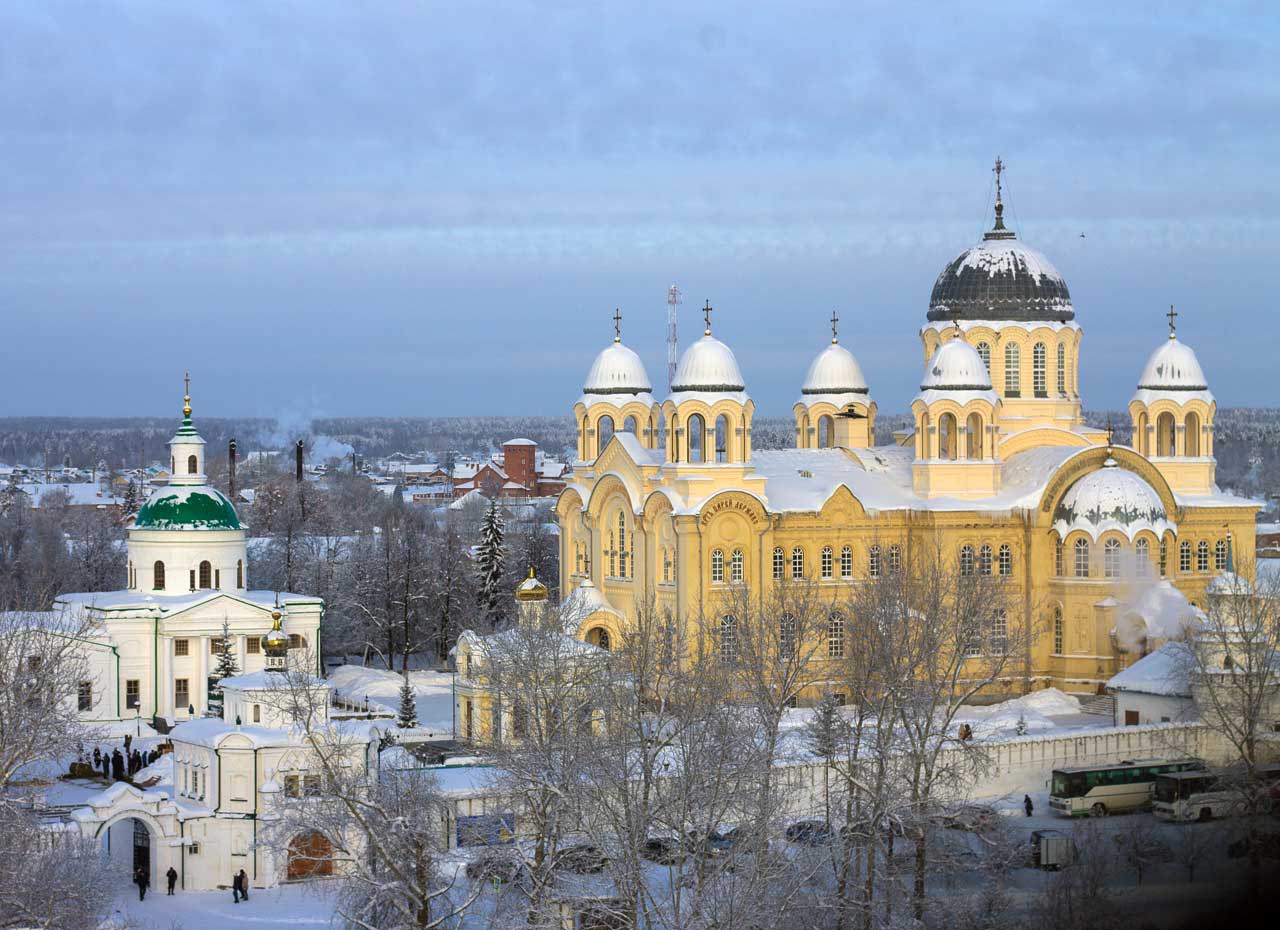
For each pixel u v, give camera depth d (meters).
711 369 181.62
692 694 116.62
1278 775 132.88
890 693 125.94
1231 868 119.19
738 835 107.56
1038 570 186.75
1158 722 158.25
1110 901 113.69
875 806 115.62
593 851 113.50
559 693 119.75
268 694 129.75
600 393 198.12
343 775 113.88
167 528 194.12
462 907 103.44
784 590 157.62
